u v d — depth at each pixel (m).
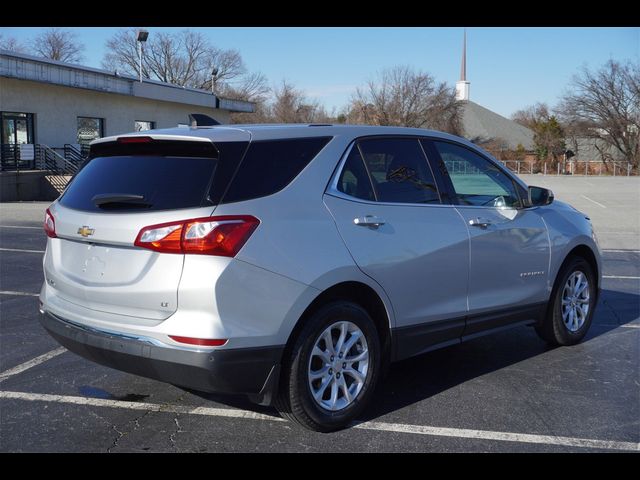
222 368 3.56
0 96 27.81
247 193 3.76
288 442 4.02
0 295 7.99
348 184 4.27
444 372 5.39
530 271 5.48
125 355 3.75
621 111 66.19
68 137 31.66
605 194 30.80
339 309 4.05
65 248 4.19
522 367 5.54
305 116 69.31
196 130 4.06
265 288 3.69
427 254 4.55
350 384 4.24
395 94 63.56
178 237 3.58
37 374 5.22
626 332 6.69
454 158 5.14
